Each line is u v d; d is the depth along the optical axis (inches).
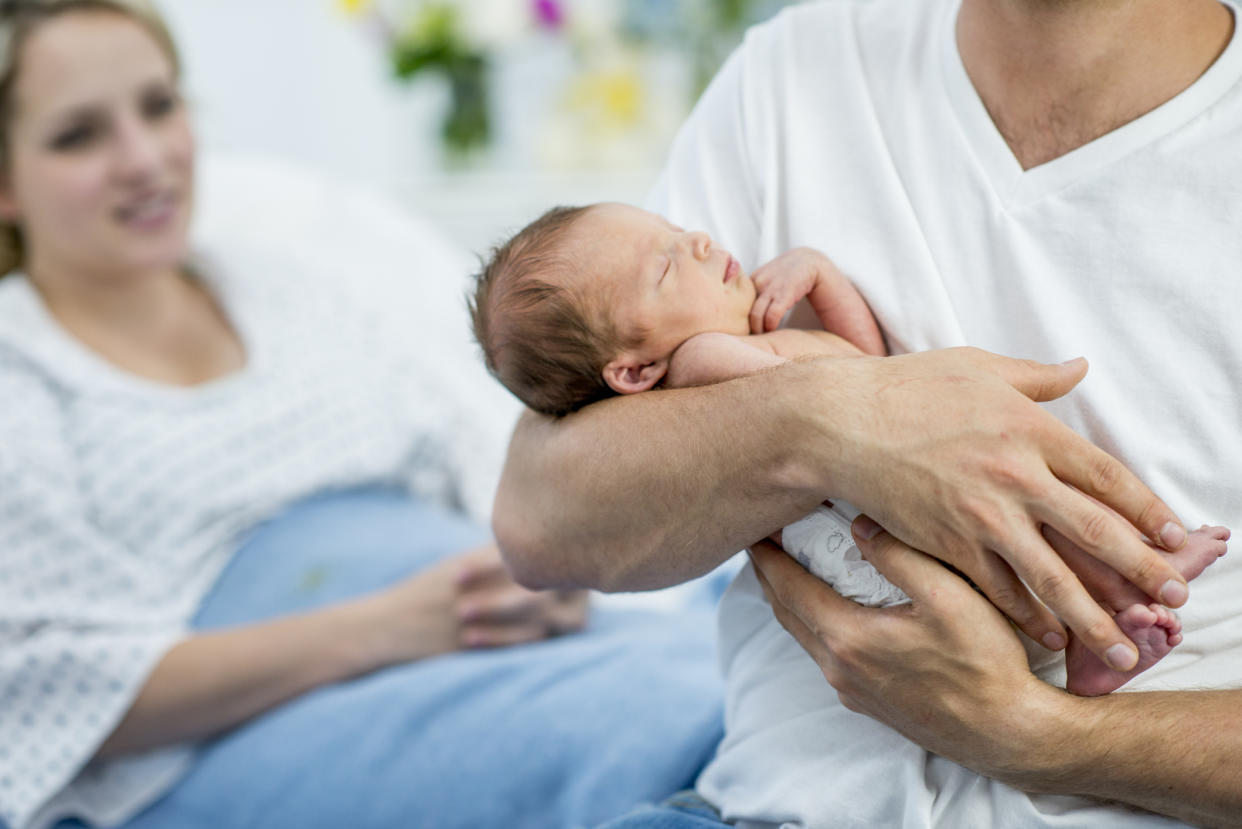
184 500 73.8
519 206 117.6
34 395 71.9
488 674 62.2
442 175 121.3
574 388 43.2
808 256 42.0
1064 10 38.1
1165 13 38.1
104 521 71.8
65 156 72.0
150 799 64.6
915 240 41.3
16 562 67.2
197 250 85.4
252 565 73.8
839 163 43.6
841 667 36.4
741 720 43.5
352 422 81.4
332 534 75.9
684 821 42.3
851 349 41.4
